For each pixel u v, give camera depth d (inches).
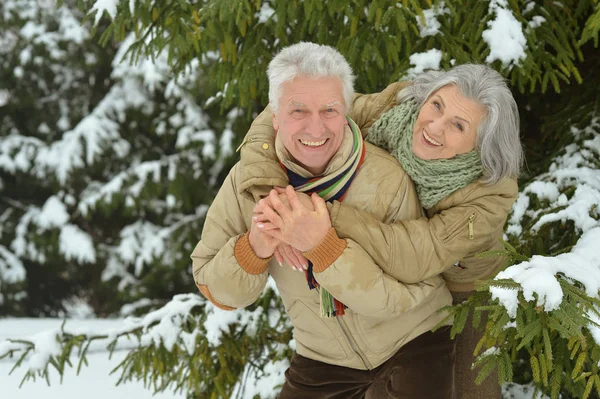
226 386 116.3
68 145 330.6
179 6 114.3
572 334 63.3
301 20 116.2
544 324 65.0
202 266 77.4
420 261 69.3
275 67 68.0
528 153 123.3
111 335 120.2
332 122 67.4
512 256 71.3
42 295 379.9
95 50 353.4
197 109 303.1
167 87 295.7
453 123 70.2
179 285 322.0
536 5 105.1
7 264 344.5
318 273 68.1
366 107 80.9
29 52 348.5
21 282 344.2
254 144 72.2
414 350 74.4
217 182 307.1
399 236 68.9
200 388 118.6
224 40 115.6
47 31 357.7
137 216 345.7
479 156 71.5
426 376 73.3
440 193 72.2
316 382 78.5
